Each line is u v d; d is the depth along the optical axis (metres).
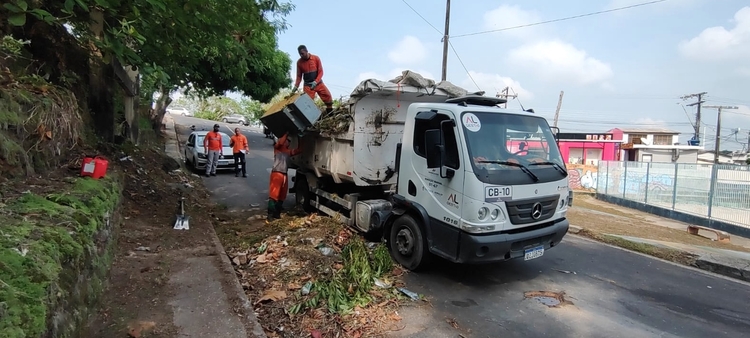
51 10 5.63
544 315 4.75
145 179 9.01
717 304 5.36
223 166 14.73
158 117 23.34
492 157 5.12
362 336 4.03
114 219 4.93
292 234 6.79
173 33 6.67
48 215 3.08
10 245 2.33
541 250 5.43
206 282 4.61
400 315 4.53
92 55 8.23
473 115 5.28
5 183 3.69
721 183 13.73
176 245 5.81
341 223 7.49
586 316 4.80
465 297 5.13
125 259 5.06
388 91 6.52
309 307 4.41
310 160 8.49
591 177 24.72
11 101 4.09
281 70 22.41
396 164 6.21
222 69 18.69
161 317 3.79
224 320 3.82
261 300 4.56
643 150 37.22
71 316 2.65
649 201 17.19
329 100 8.21
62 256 2.57
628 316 4.86
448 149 5.21
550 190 5.44
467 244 4.95
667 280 6.22
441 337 4.12
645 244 8.10
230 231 7.28
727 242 10.82
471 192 4.90
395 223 6.11
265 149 23.64
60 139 5.27
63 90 5.92
